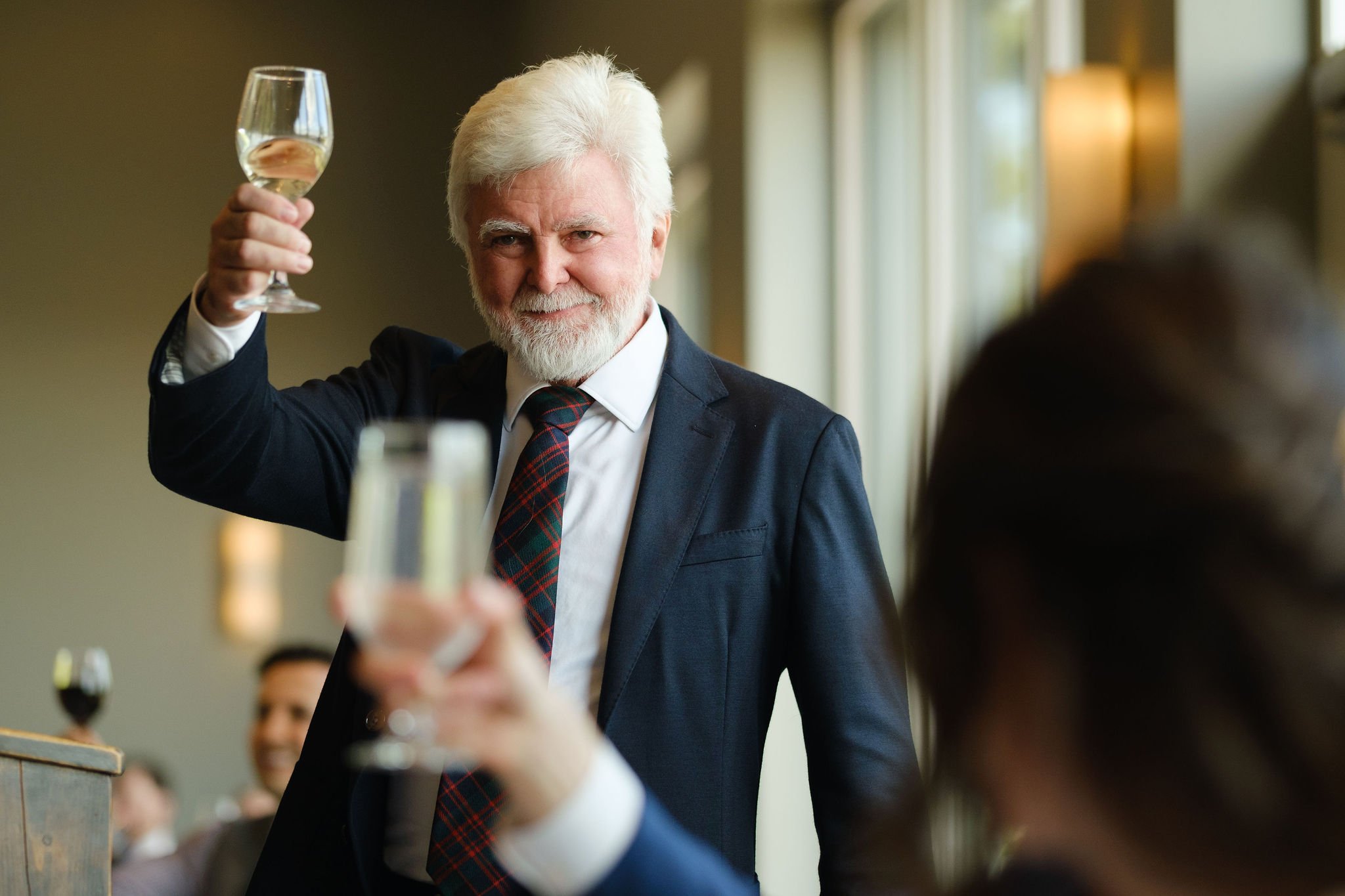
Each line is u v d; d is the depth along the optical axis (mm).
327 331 7676
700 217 5273
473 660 751
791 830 4434
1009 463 551
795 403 1836
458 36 7949
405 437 830
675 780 1647
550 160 1776
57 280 7426
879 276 4387
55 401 7387
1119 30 2477
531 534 1742
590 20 6418
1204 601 511
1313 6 2248
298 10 7742
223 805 3305
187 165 7570
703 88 5023
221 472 1715
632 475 1796
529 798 752
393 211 7801
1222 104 2262
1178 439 518
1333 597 503
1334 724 498
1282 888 517
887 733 1695
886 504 4336
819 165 4539
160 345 1661
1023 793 569
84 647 7328
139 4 7559
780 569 1746
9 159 7398
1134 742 529
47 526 7352
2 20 7422
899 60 4281
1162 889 538
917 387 4043
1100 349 542
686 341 1916
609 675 1654
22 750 1584
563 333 1789
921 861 671
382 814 1677
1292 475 507
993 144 3598
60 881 1601
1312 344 531
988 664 568
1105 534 526
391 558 787
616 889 747
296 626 7555
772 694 1767
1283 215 2250
